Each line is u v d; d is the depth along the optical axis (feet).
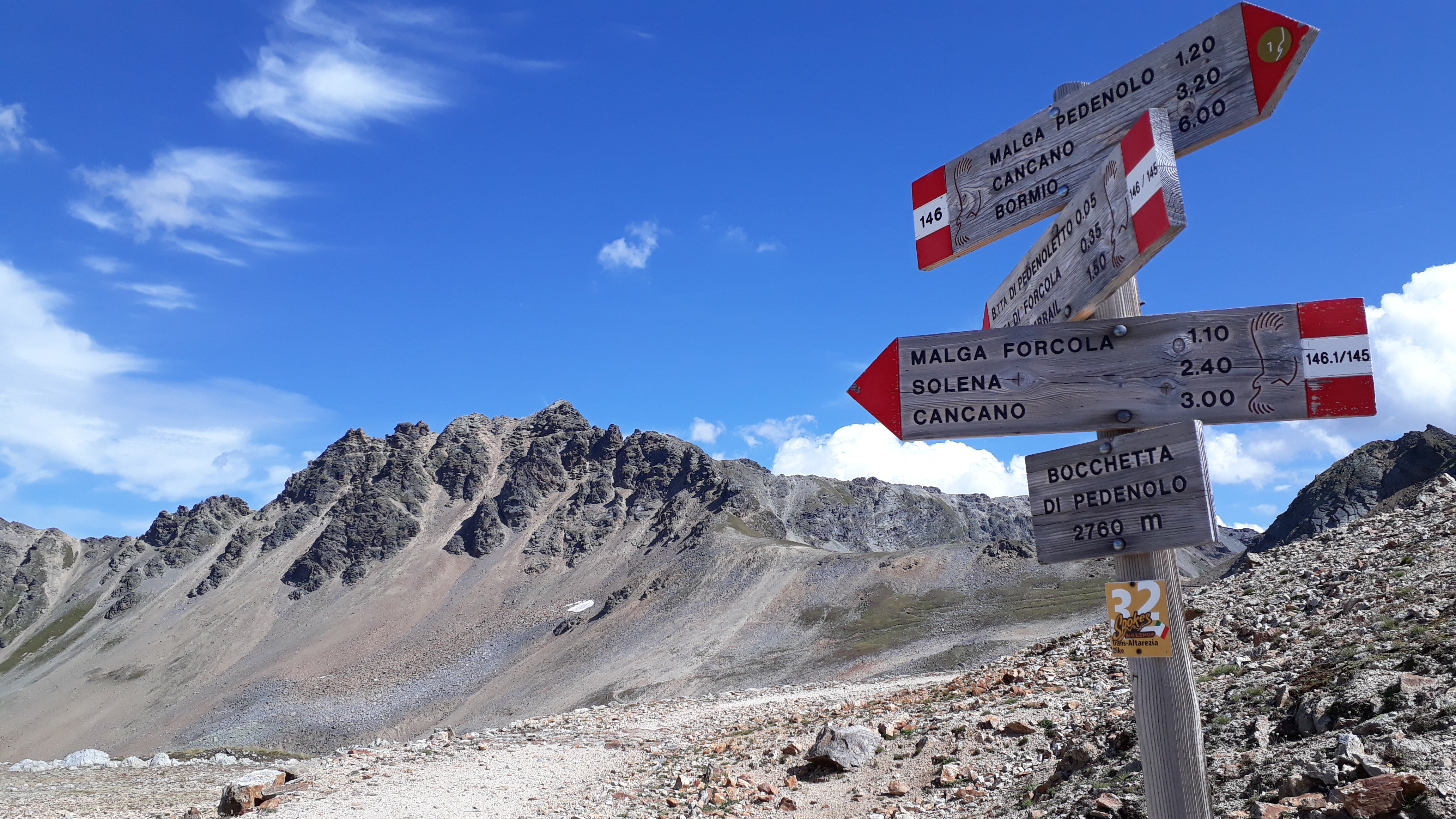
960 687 13.89
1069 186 4.24
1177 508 3.66
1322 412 3.72
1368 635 8.73
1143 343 3.88
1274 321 3.79
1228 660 10.21
